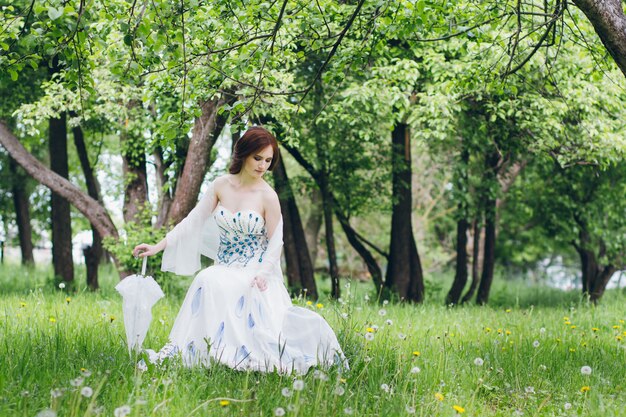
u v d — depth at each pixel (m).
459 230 16.42
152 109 12.73
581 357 6.41
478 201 15.27
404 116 14.03
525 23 8.98
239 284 5.23
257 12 5.57
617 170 16.28
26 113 12.48
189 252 5.68
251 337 5.13
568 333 8.10
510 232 25.33
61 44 4.91
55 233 16.11
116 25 5.12
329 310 8.41
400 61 11.37
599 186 16.62
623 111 13.05
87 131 16.03
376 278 16.02
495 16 6.62
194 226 5.65
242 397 4.20
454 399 4.70
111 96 11.73
